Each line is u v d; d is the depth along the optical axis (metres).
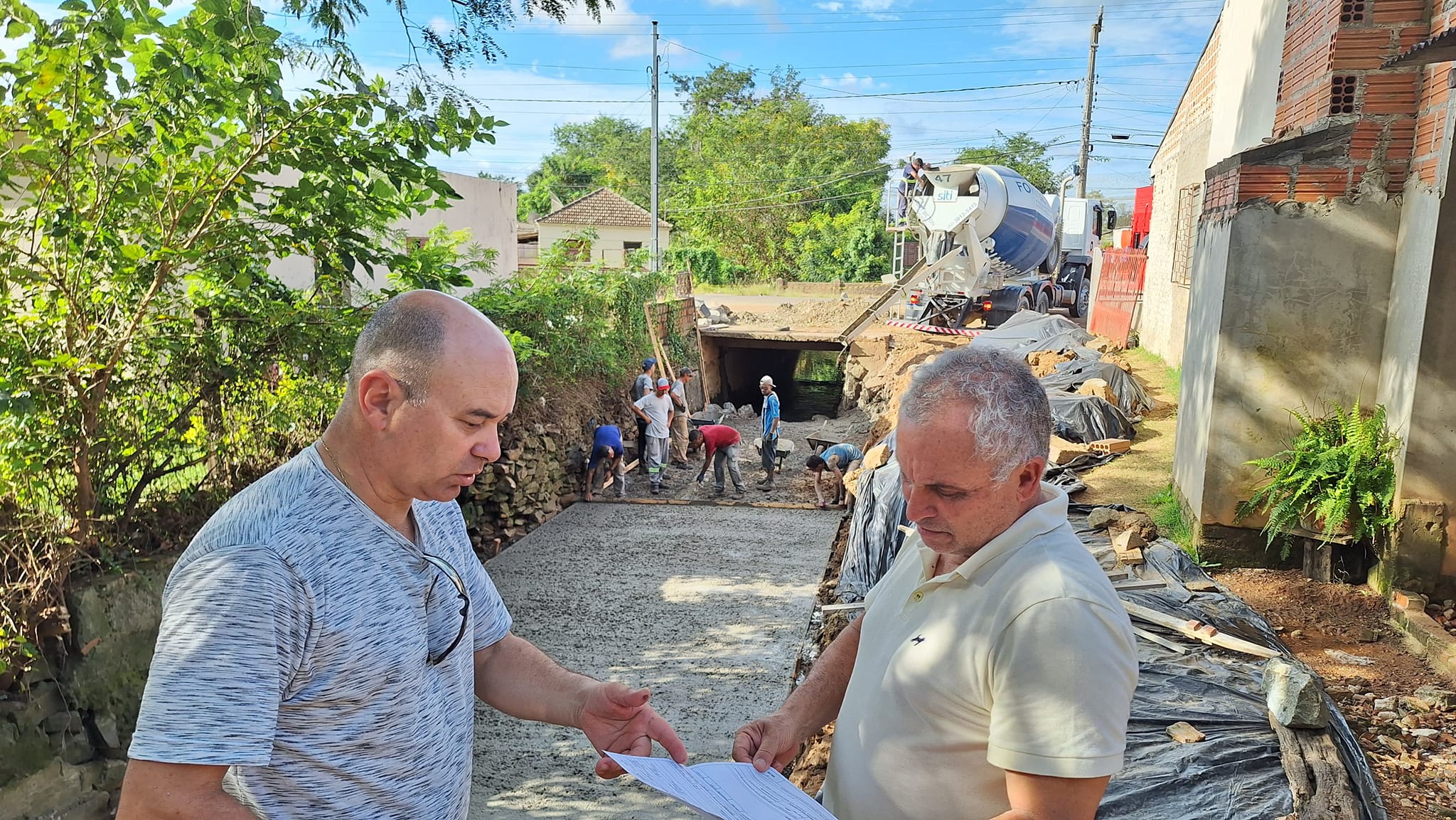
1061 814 1.39
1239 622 4.48
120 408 5.39
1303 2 5.91
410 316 1.51
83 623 5.02
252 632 1.37
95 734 5.05
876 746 1.67
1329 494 5.19
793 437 16.08
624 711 1.90
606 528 10.41
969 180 18.58
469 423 1.51
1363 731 3.73
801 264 43.84
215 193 4.95
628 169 61.88
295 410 6.29
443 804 1.65
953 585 1.61
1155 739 3.30
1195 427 6.35
